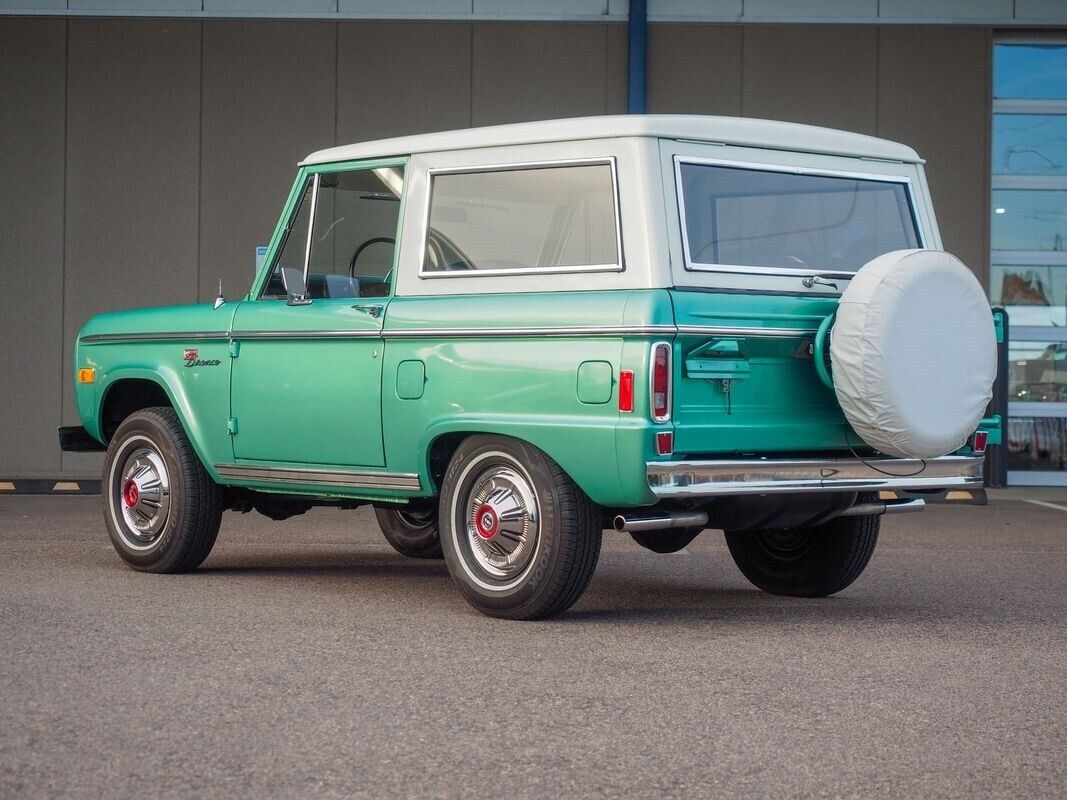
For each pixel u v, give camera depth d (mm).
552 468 5574
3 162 14125
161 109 14102
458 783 3508
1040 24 13945
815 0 13977
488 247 5934
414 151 6238
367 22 14039
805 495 5887
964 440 5793
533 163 5871
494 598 5730
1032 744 3936
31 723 4023
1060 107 14391
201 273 14125
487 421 5684
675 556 8359
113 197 14141
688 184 5688
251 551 8445
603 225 5641
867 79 13984
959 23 13977
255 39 14078
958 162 14000
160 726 4008
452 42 14031
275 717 4125
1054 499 12977
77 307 14125
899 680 4738
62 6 14078
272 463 6590
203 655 4984
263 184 14102
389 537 8148
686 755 3779
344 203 6500
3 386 14086
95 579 6855
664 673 4797
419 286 6105
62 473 14094
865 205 6266
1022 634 5656
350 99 14062
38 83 14125
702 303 5430
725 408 5539
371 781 3518
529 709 4262
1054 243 14484
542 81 14039
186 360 6949
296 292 6461
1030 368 14461
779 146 5984
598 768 3650
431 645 5230
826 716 4223
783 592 6785
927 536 9734
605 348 5379
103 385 7359
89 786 3451
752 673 4816
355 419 6207
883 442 5602
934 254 5664
